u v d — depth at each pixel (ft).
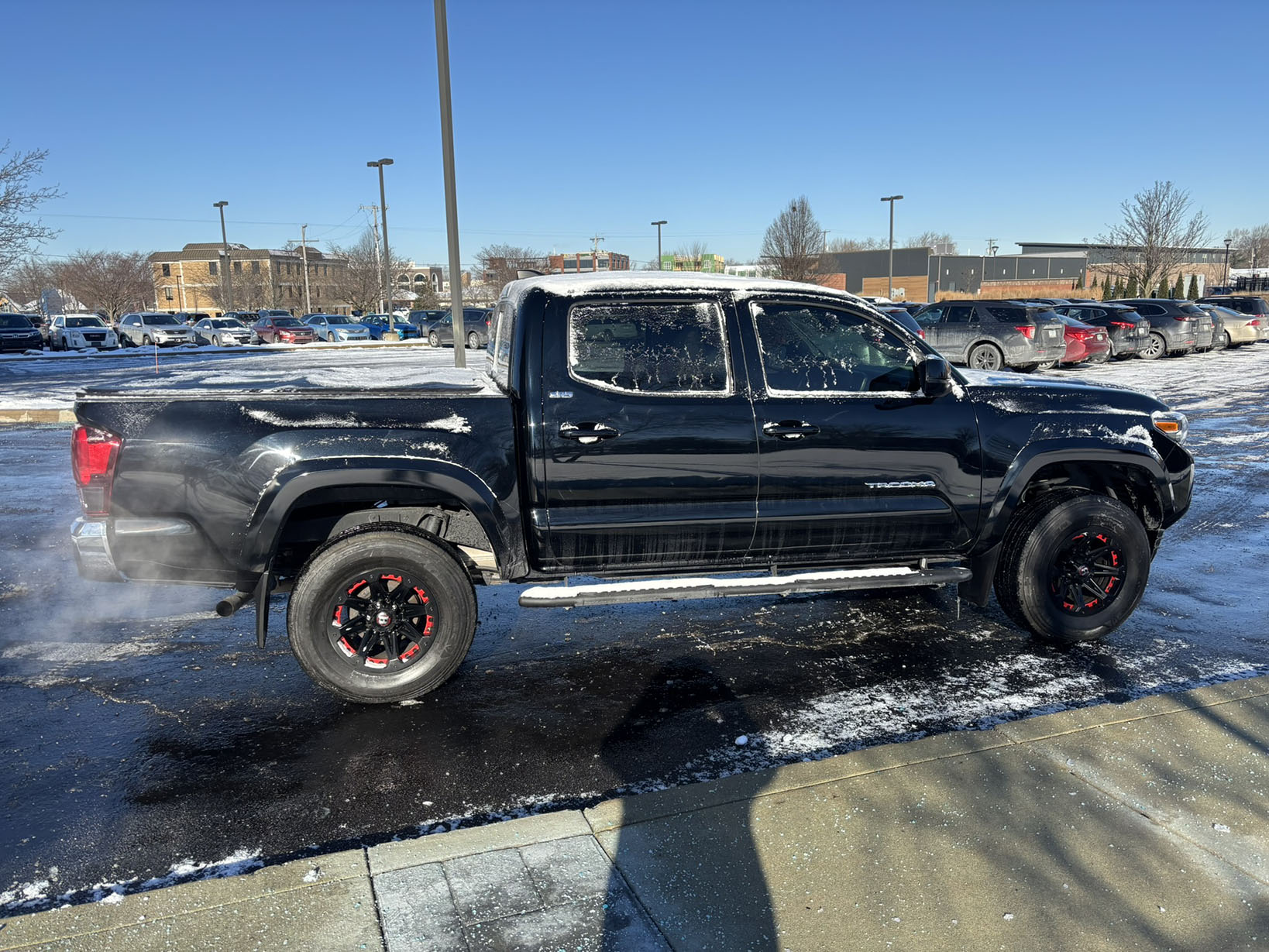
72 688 14.26
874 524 14.62
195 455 12.58
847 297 14.65
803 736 12.62
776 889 8.88
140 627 17.06
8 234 77.82
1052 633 15.62
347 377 60.95
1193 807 10.27
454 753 12.19
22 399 50.06
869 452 14.37
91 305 213.87
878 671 14.94
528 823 9.96
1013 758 11.33
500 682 14.56
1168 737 11.87
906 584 14.73
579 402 13.43
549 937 8.22
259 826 10.44
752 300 14.25
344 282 224.74
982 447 14.88
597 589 13.82
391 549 13.04
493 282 258.37
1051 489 15.84
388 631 13.38
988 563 15.75
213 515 12.65
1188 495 16.44
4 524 24.53
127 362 85.15
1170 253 153.28
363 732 12.82
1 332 100.22
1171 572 20.45
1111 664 15.16
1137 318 81.00
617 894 8.82
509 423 13.29
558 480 13.47
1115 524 15.39
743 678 14.70
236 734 12.75
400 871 9.15
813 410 14.14
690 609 18.22
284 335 119.75
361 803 10.94
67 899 9.09
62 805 10.85
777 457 14.01
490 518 13.24
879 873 9.12
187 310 307.17
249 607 18.30
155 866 9.68
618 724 13.05
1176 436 15.94
